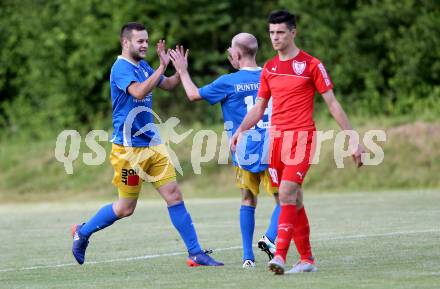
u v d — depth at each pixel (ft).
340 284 66.69
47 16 287.28
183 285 69.46
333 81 263.90
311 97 76.07
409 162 210.59
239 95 86.07
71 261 92.99
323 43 266.98
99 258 94.38
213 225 129.90
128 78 83.61
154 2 278.05
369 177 208.54
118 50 277.44
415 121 226.38
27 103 292.40
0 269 87.51
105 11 278.26
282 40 75.66
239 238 110.93
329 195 188.55
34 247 108.58
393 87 257.96
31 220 151.84
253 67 87.30
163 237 115.44
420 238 100.32
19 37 296.10
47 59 284.00
